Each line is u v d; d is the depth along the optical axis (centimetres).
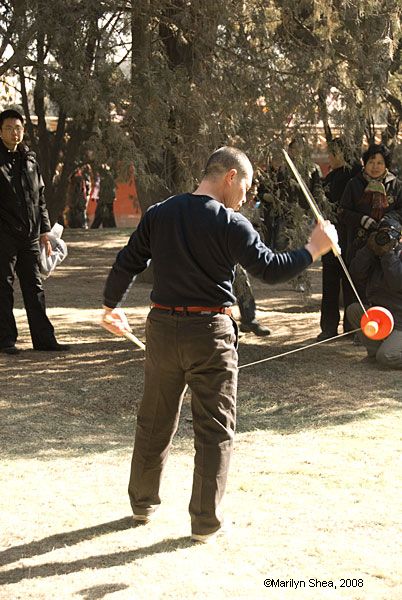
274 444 620
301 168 864
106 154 797
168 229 438
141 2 800
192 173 833
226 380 443
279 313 1163
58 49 775
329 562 428
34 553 441
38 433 642
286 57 855
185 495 521
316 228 432
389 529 466
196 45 834
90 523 478
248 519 480
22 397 725
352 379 798
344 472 555
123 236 2167
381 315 462
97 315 1120
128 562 430
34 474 555
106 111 765
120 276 459
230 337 443
